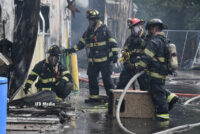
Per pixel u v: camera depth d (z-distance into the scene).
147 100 11.90
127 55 13.77
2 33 10.99
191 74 31.22
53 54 12.40
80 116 11.73
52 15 17.67
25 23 10.99
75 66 17.89
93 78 14.91
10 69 10.73
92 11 14.70
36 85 12.75
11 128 9.19
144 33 13.67
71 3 18.38
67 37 19.11
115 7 33.22
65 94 12.88
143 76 13.50
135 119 11.67
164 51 11.41
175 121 11.51
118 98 11.77
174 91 19.73
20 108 10.99
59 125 9.72
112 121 11.14
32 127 9.35
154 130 10.13
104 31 14.68
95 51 14.78
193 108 14.20
